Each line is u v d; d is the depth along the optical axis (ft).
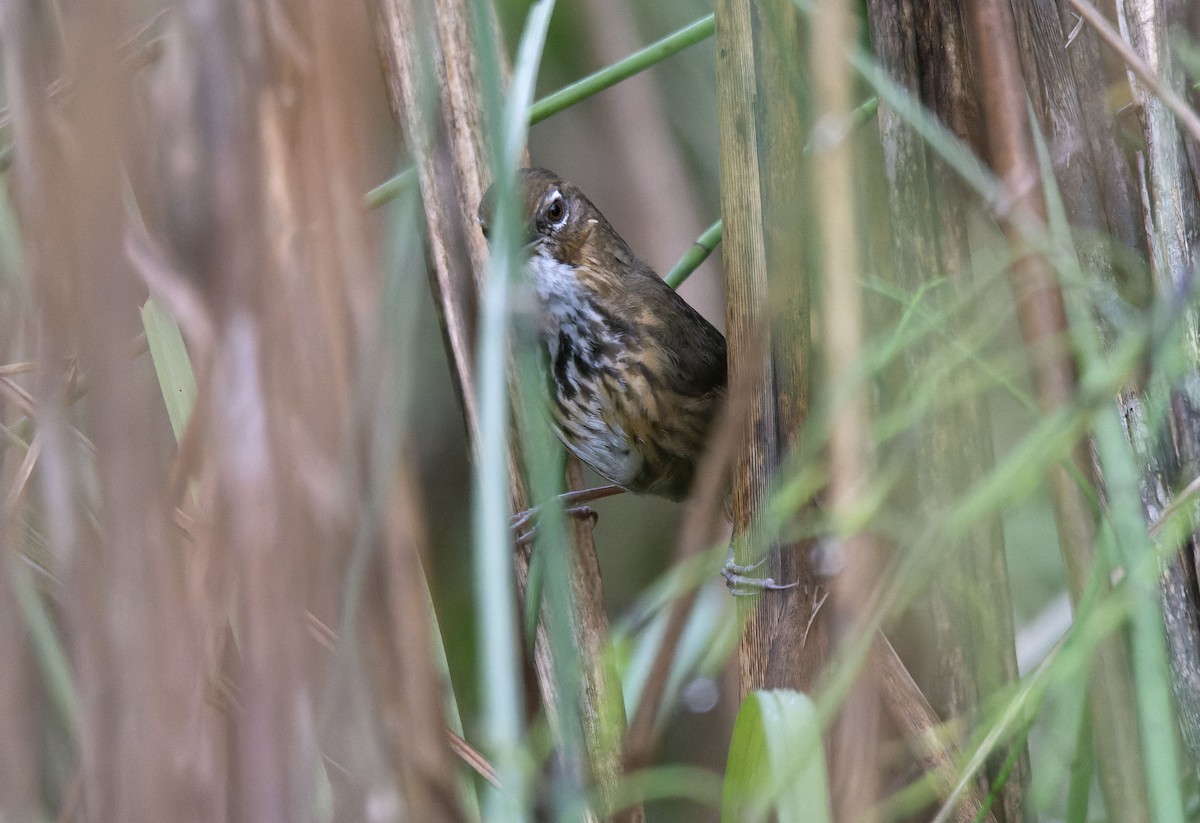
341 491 12.41
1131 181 19.06
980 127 19.36
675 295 30.25
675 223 34.01
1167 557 17.62
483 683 11.62
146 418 12.45
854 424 14.24
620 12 34.24
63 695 16.07
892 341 15.93
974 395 18.75
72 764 17.57
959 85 19.44
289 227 12.33
